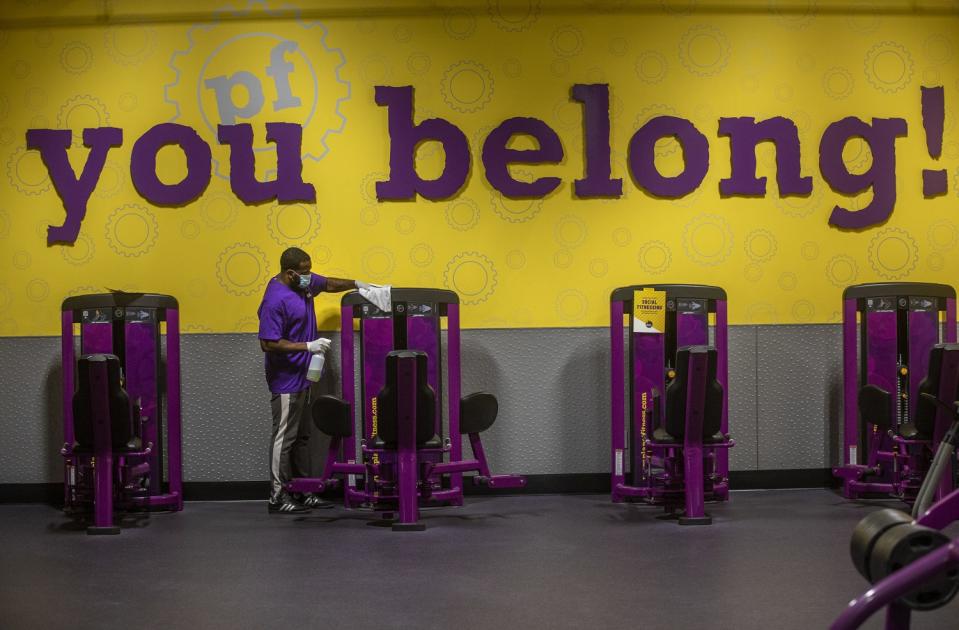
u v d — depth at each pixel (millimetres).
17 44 6871
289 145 6824
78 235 6852
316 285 6477
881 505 6242
